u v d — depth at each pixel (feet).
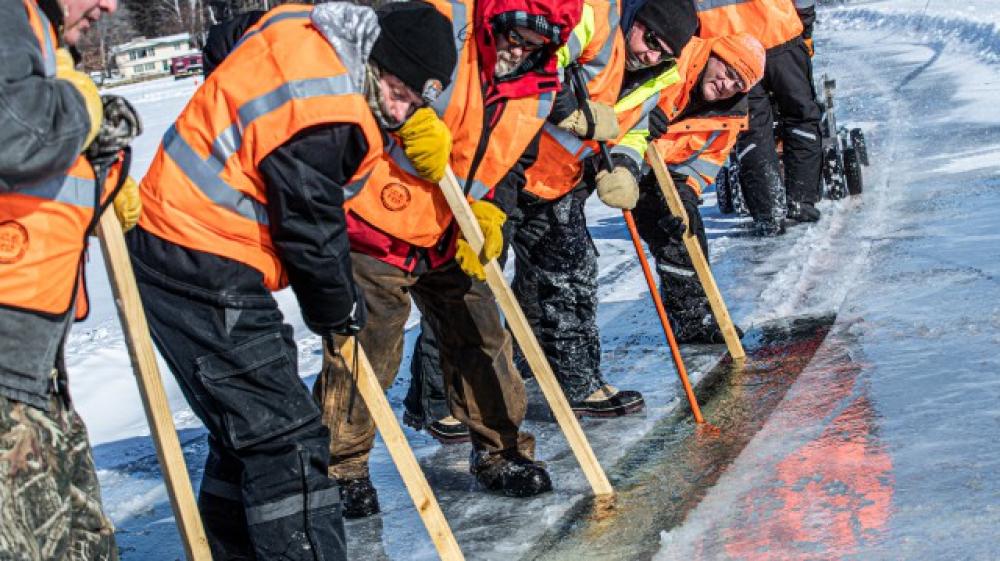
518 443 14.28
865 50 83.41
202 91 9.96
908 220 27.02
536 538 12.64
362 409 13.28
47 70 8.02
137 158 61.57
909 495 12.49
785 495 13.00
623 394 16.76
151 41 240.12
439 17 10.66
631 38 15.57
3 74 7.44
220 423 10.11
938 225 25.94
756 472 13.82
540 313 16.79
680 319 19.85
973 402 15.06
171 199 9.90
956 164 33.04
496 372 13.78
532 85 12.78
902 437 14.24
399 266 12.79
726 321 18.75
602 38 14.79
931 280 21.43
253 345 10.04
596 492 13.73
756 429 15.34
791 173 28.45
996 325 18.12
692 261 18.94
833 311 20.61
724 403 16.61
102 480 15.71
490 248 12.78
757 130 27.17
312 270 9.90
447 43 10.65
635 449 15.15
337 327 10.57
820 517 12.28
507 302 13.20
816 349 18.58
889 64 69.36
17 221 8.24
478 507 13.67
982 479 12.62
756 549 11.69
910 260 23.24
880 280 22.12
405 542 12.85
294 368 10.34
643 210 19.30
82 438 9.01
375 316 12.87
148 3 257.14
